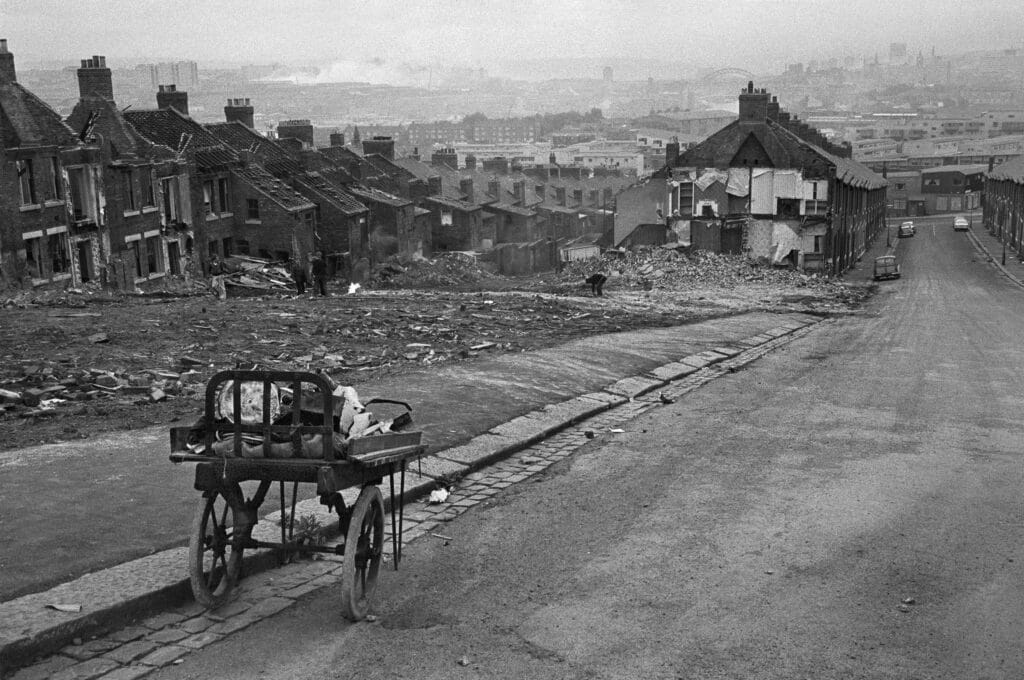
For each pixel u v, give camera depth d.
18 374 15.57
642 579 8.30
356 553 7.36
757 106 57.66
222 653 6.79
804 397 17.48
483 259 83.56
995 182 113.88
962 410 16.22
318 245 60.97
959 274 66.44
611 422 15.21
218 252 54.50
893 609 7.62
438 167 99.38
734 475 11.76
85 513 9.01
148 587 7.39
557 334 24.77
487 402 15.14
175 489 9.80
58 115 40.28
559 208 108.19
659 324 29.08
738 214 58.84
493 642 7.05
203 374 16.55
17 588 7.27
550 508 10.47
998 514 10.12
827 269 58.34
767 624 7.35
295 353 19.11
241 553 7.69
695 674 6.55
